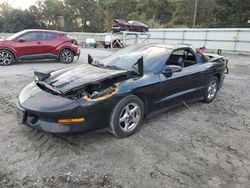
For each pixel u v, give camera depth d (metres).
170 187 2.56
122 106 3.37
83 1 67.62
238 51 22.42
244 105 5.52
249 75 9.92
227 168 2.95
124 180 2.63
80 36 34.12
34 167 2.78
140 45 4.80
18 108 3.26
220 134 3.90
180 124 4.19
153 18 62.41
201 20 56.25
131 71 3.78
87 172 2.73
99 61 4.60
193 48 5.03
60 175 2.66
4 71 8.31
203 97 5.29
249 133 4.01
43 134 3.53
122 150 3.21
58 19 69.62
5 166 2.77
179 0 63.06
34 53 10.05
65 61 10.87
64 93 3.10
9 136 3.45
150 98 3.82
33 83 3.78
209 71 5.11
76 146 3.26
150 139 3.57
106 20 66.00
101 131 3.35
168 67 3.99
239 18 40.44
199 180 2.70
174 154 3.20
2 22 57.50
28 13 58.28
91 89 3.24
